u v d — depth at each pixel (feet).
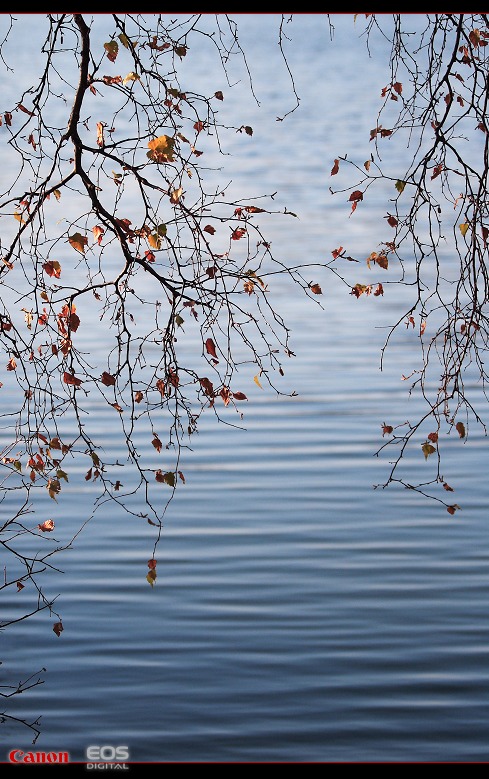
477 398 47.65
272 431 44.29
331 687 24.50
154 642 26.50
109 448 42.01
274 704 23.95
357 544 32.30
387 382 51.49
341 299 68.18
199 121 14.58
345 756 22.09
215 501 36.19
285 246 81.92
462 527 33.35
